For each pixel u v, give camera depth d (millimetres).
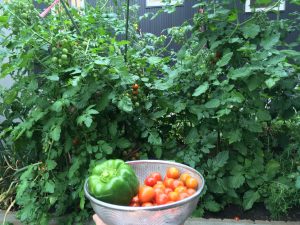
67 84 1531
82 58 1510
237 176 1730
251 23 1685
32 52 1462
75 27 1766
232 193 1749
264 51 1499
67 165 1817
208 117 1701
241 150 1739
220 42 1642
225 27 1727
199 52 1744
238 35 1720
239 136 1648
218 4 1734
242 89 1642
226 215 1772
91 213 1783
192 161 1700
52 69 1546
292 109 1817
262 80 1515
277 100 1805
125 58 1733
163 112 1762
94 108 1604
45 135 1647
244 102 1670
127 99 1513
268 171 1757
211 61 1715
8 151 2113
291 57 1626
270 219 1728
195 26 1788
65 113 1612
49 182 1638
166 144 1836
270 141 2020
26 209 1646
